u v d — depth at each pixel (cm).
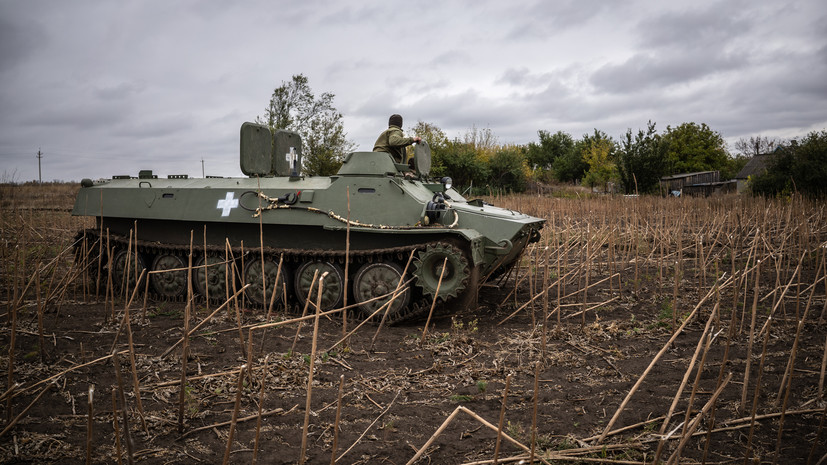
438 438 452
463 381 583
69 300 902
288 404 515
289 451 429
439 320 841
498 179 3947
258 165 965
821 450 424
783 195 2341
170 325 766
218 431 457
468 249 814
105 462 404
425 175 1002
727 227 1584
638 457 417
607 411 503
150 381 559
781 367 607
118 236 1026
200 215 941
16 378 554
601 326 777
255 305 912
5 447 420
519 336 746
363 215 852
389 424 470
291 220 883
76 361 609
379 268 831
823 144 2505
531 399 533
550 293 1021
